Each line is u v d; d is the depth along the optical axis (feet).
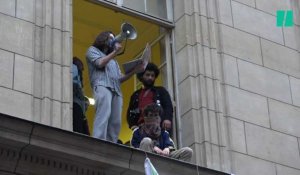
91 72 57.31
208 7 64.34
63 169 50.98
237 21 65.21
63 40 56.85
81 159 51.11
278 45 66.33
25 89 54.29
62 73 55.77
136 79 66.95
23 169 50.03
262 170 60.39
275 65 65.26
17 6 56.65
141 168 52.29
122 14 65.92
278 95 64.13
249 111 62.13
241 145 60.44
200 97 60.64
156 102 58.75
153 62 65.00
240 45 64.39
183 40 63.10
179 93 61.87
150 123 55.77
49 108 54.39
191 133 59.72
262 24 66.39
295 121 63.82
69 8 58.39
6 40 55.21
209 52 62.59
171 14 64.90
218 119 60.34
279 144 62.13
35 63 55.57
